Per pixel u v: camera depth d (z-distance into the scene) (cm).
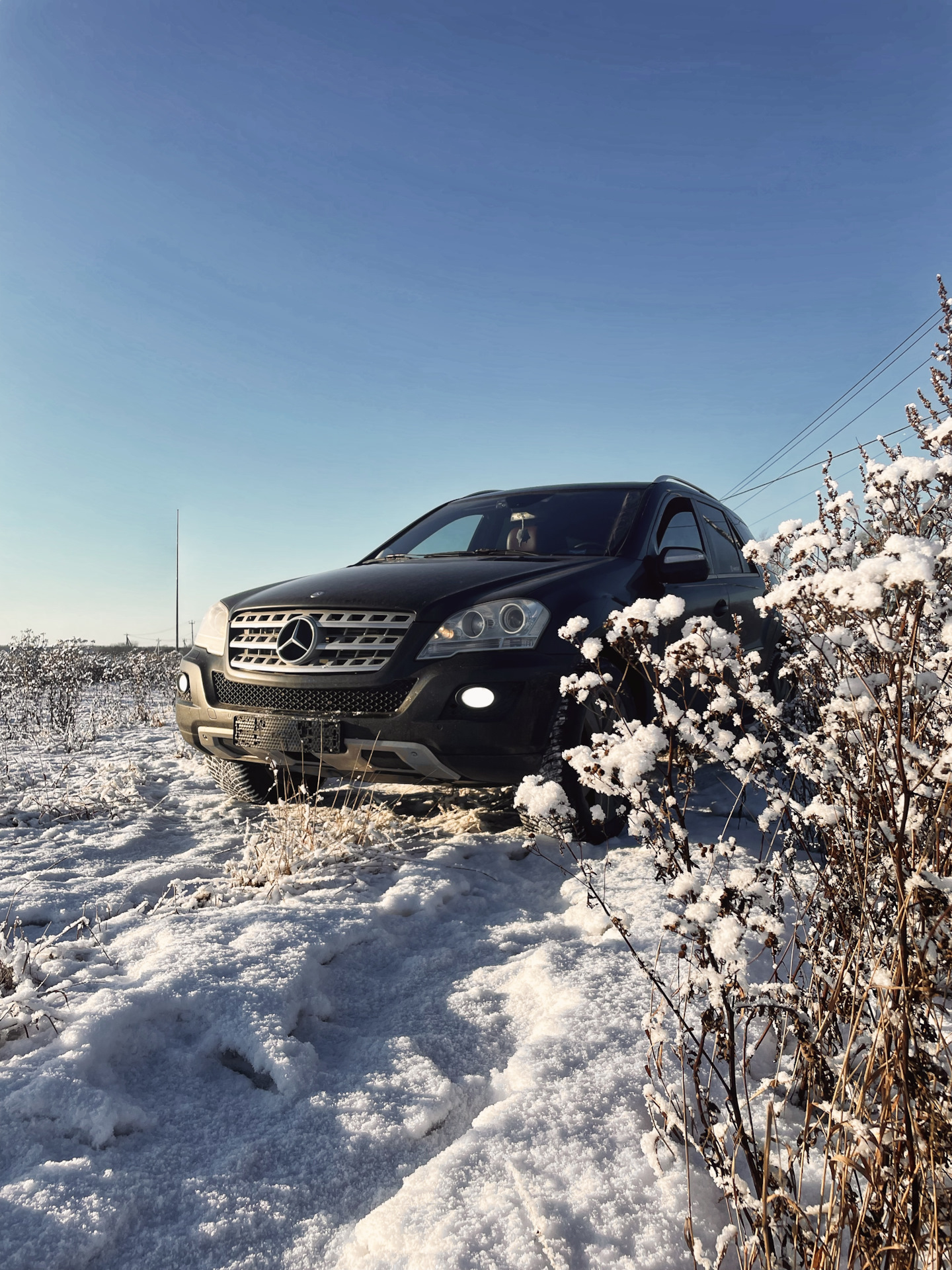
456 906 273
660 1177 127
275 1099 159
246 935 226
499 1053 176
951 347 211
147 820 398
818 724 163
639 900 252
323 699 320
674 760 124
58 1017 175
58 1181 130
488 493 521
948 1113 100
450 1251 111
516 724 291
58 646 1147
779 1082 115
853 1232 101
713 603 450
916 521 148
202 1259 119
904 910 97
